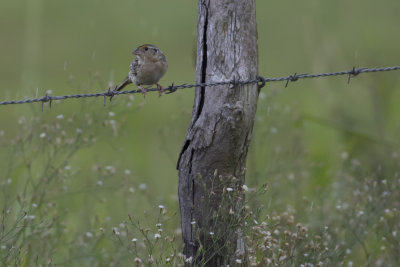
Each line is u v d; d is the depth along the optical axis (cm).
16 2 2883
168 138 1484
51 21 2638
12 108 1950
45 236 1039
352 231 993
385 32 2048
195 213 865
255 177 1167
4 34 2550
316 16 1744
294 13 2723
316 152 1561
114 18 2695
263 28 2614
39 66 2164
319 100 1708
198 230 830
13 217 1121
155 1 2889
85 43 2456
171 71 2275
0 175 1195
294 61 2342
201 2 865
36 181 1192
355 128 1486
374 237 1120
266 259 870
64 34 2528
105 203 1251
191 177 865
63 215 1109
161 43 2495
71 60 2289
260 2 2862
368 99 1566
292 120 1429
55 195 1184
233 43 848
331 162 1445
